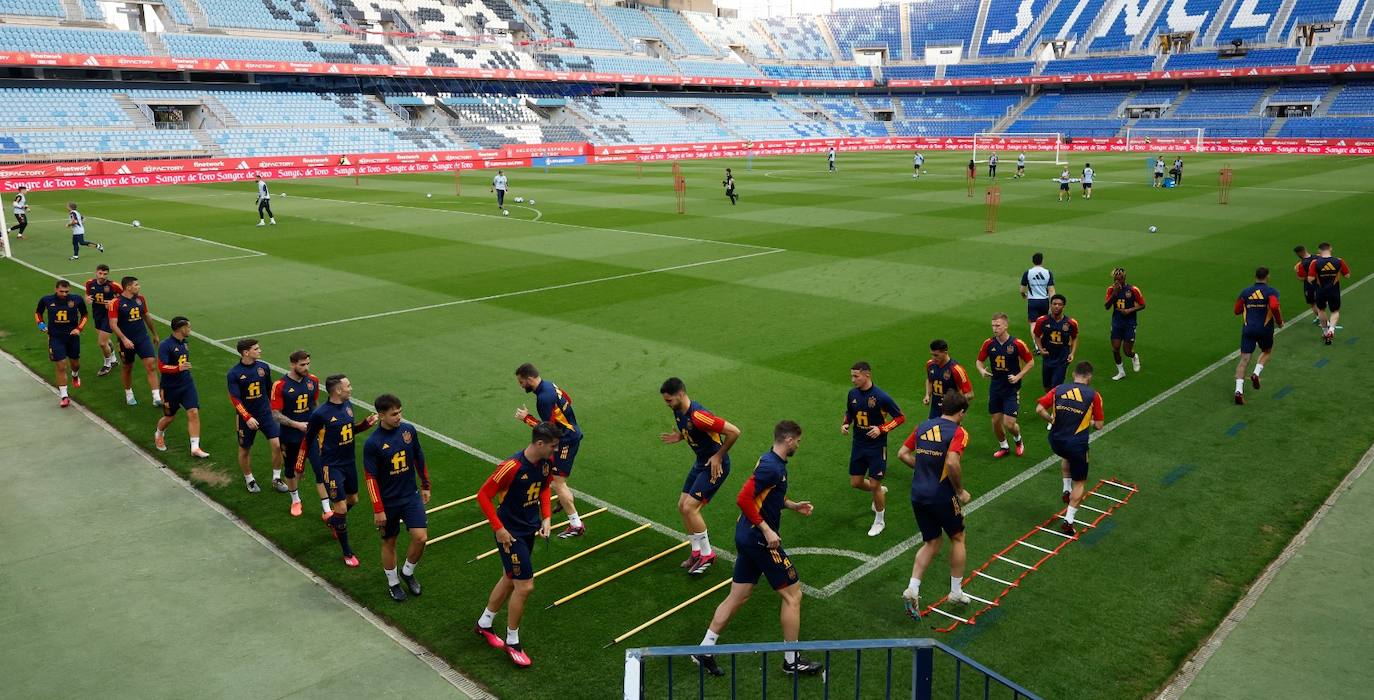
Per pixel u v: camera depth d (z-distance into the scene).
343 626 7.83
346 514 9.46
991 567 8.66
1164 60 80.31
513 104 75.50
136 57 54.78
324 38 68.00
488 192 45.56
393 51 69.31
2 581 8.57
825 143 86.06
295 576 8.71
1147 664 7.10
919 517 7.88
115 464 11.55
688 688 6.93
